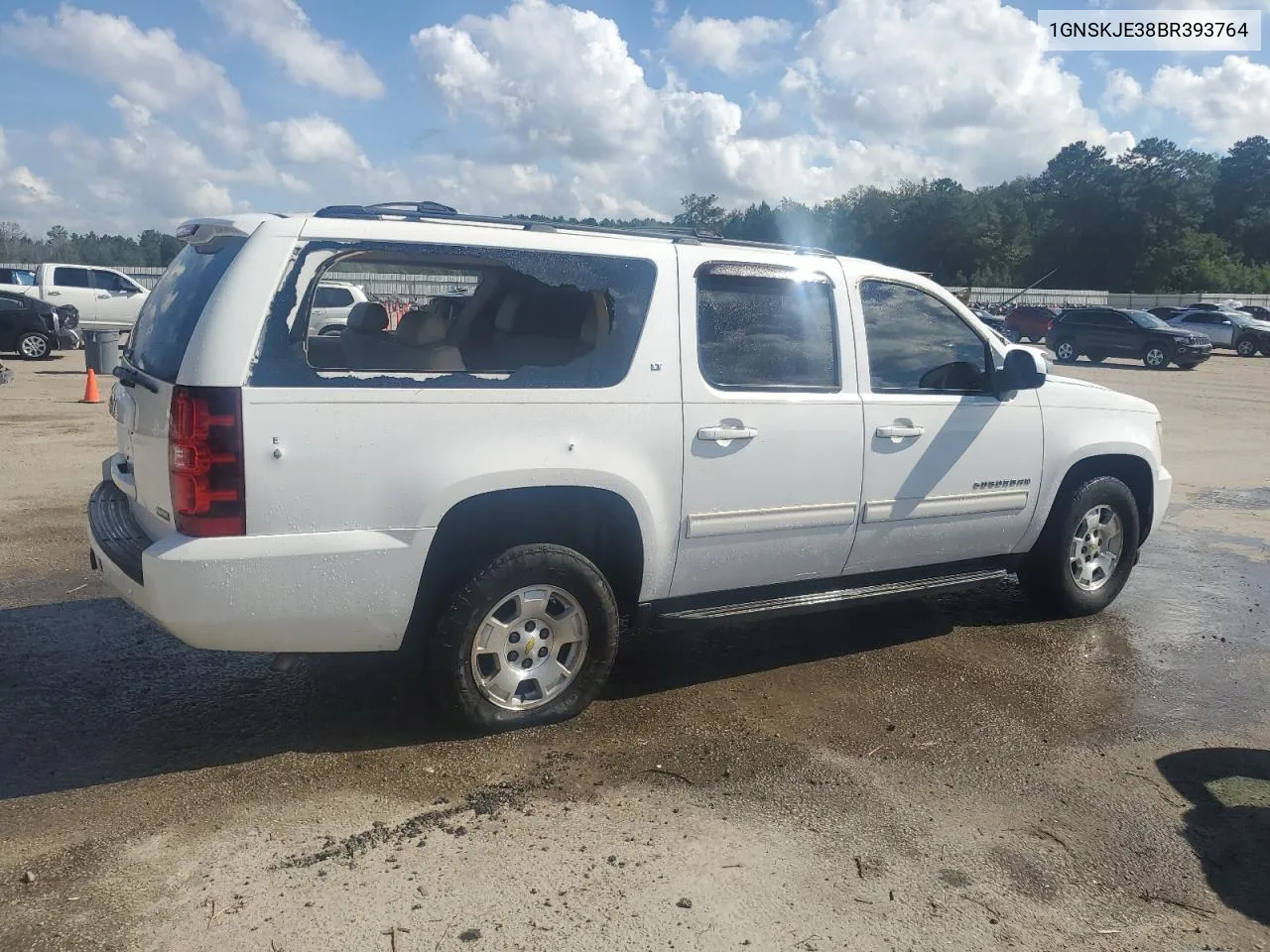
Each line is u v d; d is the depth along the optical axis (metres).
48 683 4.45
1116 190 96.12
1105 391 5.79
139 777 3.62
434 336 4.27
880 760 3.96
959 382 5.08
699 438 4.17
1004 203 102.12
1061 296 69.06
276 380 3.40
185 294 3.80
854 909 2.96
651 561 4.18
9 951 2.65
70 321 23.62
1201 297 66.75
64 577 5.97
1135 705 4.60
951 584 5.14
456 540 3.92
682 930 2.83
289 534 3.44
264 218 3.62
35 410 13.38
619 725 4.19
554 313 4.16
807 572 4.68
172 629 3.40
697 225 4.59
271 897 2.92
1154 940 2.88
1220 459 12.34
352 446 3.49
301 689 4.44
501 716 4.00
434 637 3.84
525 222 4.10
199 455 3.32
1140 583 6.74
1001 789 3.75
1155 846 3.39
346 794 3.53
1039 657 5.19
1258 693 4.80
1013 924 2.93
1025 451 5.24
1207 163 96.81
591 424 3.92
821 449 4.50
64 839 3.20
